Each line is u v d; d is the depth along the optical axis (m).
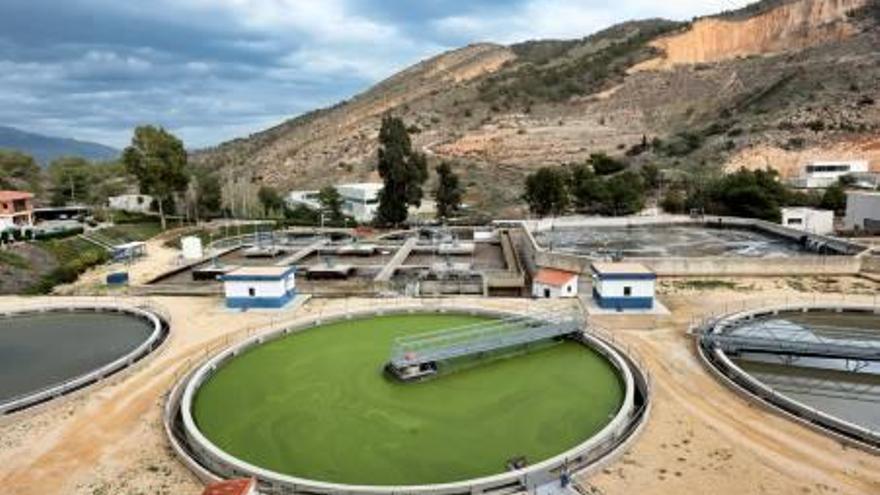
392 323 42.94
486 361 35.44
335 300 47.47
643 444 24.62
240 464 23.08
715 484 21.73
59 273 60.94
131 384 31.61
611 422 25.77
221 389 32.16
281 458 25.28
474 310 44.28
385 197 93.50
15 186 117.88
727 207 87.94
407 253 68.75
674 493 21.23
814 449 23.95
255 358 36.47
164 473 23.34
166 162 90.06
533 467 22.52
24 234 71.81
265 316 43.31
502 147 176.00
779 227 72.69
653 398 28.84
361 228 94.75
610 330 38.69
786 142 130.88
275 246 75.31
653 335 37.72
